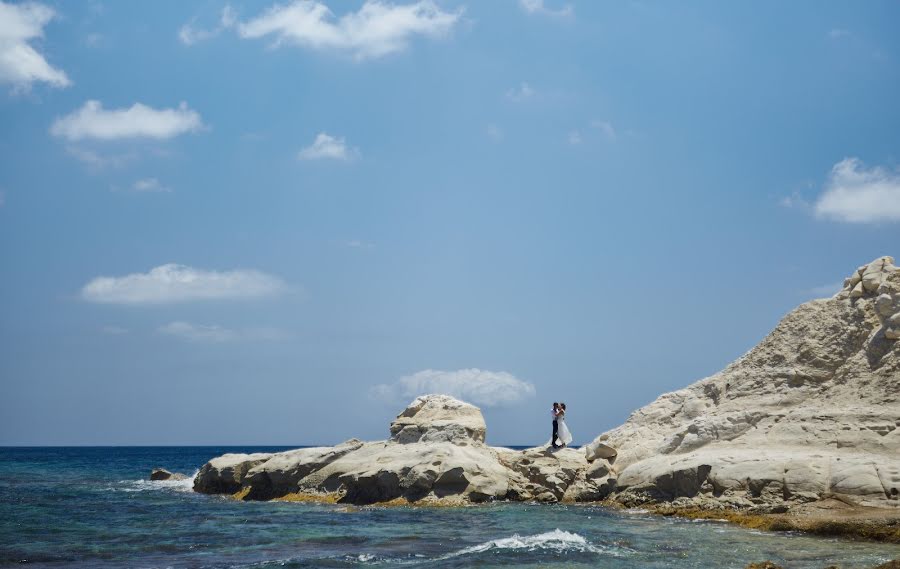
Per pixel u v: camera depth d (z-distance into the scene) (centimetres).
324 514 3659
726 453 3575
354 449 4688
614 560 2350
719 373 4516
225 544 2780
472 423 4738
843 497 3023
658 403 4656
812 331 4184
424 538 2859
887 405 3566
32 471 8862
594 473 4159
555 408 4609
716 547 2545
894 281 4028
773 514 3075
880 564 2141
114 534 3045
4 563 2444
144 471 8975
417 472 4056
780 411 3872
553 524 3183
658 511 3500
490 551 2508
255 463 4919
